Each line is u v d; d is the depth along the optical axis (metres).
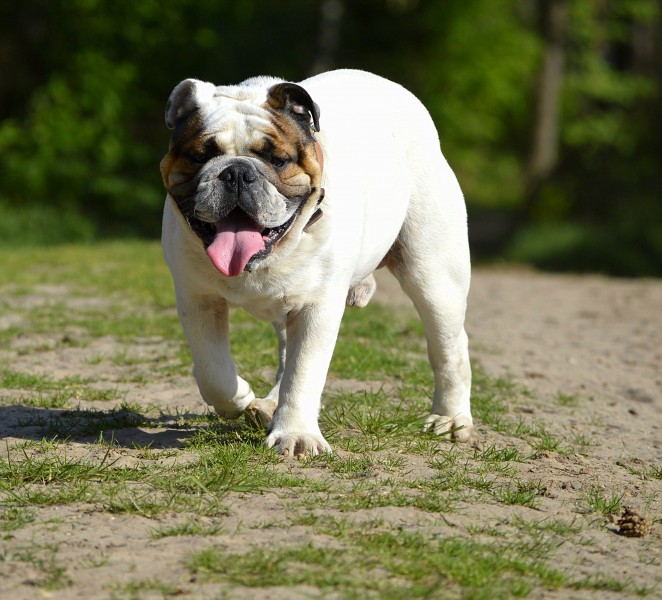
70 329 15.31
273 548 6.27
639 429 11.25
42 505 7.02
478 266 33.75
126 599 5.53
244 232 7.54
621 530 7.26
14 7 35.88
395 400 11.23
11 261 23.47
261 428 9.16
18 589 5.68
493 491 7.92
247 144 7.59
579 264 33.88
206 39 37.56
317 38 46.66
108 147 35.28
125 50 36.34
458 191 9.60
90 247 27.19
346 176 8.30
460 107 56.34
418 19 53.19
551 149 44.97
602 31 51.34
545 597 5.98
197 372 8.71
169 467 7.88
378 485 7.74
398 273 9.57
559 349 16.28
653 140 38.81
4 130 35.00
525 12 58.88
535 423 10.88
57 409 10.36
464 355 9.81
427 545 6.46
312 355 8.37
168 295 18.50
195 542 6.37
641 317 20.41
